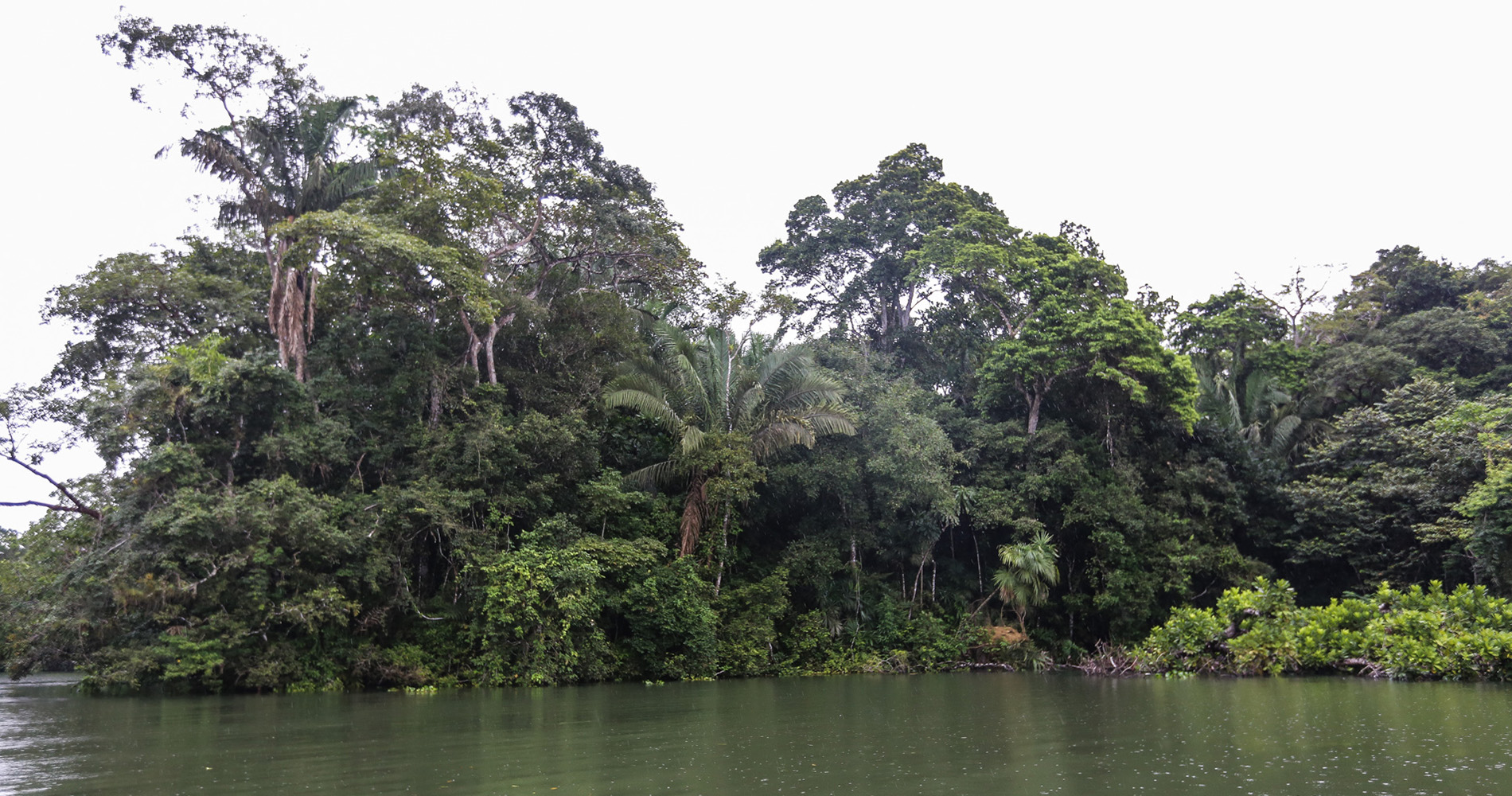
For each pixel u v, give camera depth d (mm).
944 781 6699
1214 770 7051
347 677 19672
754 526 27984
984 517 28422
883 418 27766
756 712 12727
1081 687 18109
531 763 7840
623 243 27047
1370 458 29594
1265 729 9750
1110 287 33312
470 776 7125
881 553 28344
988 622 28750
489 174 24984
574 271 27906
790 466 27078
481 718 12148
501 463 22016
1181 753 8000
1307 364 35875
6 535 21484
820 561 26469
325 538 18703
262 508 18359
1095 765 7379
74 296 23719
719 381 25375
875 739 9406
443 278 21344
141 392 19531
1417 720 10516
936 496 26875
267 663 18469
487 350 24875
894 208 41562
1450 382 30203
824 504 28406
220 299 24969
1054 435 29812
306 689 18797
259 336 25609
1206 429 32250
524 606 19938
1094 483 28891
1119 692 16234
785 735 9844
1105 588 27812
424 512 20281
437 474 21859
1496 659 16969
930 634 27422
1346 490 28594
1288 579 31703
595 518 23016
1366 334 37719
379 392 23406
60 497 20094
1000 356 30969
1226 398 35250
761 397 25547
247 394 20516
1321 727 9898
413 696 16938
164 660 18109
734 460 23531
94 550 18781
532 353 26812
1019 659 27516
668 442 26391
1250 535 31406
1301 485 29984
